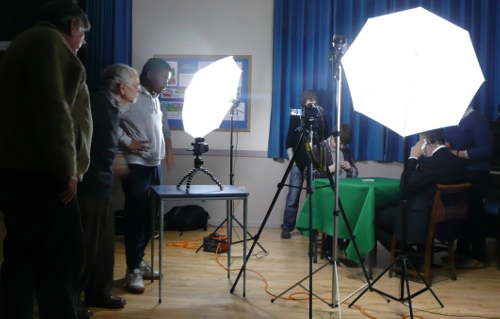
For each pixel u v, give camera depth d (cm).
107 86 251
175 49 520
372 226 326
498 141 411
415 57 242
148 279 321
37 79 165
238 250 412
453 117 244
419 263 367
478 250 379
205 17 516
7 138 169
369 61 250
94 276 260
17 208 172
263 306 272
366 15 478
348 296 288
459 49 247
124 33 507
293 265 366
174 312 260
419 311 270
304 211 373
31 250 173
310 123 260
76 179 174
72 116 185
